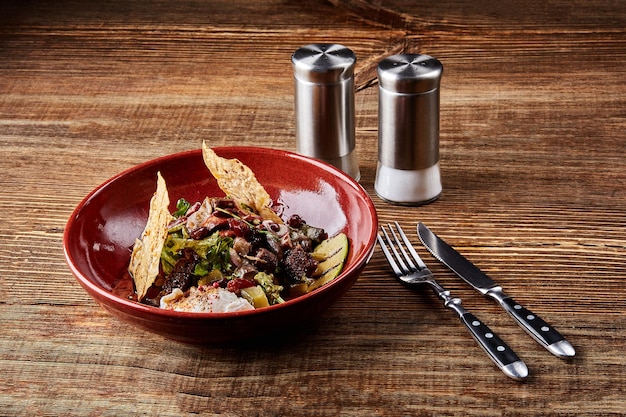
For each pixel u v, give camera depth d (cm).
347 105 84
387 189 83
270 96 100
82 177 88
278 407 66
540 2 119
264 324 65
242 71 106
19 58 109
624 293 73
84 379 68
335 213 77
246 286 69
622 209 82
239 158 80
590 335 70
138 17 118
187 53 110
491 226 80
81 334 71
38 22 117
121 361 69
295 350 69
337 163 85
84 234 73
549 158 88
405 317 72
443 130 93
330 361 69
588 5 117
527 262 76
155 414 66
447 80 102
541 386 67
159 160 78
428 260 77
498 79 102
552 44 108
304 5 120
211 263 71
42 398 67
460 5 118
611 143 90
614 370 67
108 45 112
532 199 83
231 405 66
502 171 87
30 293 75
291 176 79
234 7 120
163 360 69
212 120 96
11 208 84
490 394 66
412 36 112
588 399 66
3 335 71
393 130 81
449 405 66
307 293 69
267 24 116
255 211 76
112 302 66
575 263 76
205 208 74
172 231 72
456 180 86
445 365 68
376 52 108
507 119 95
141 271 70
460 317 70
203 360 69
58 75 106
